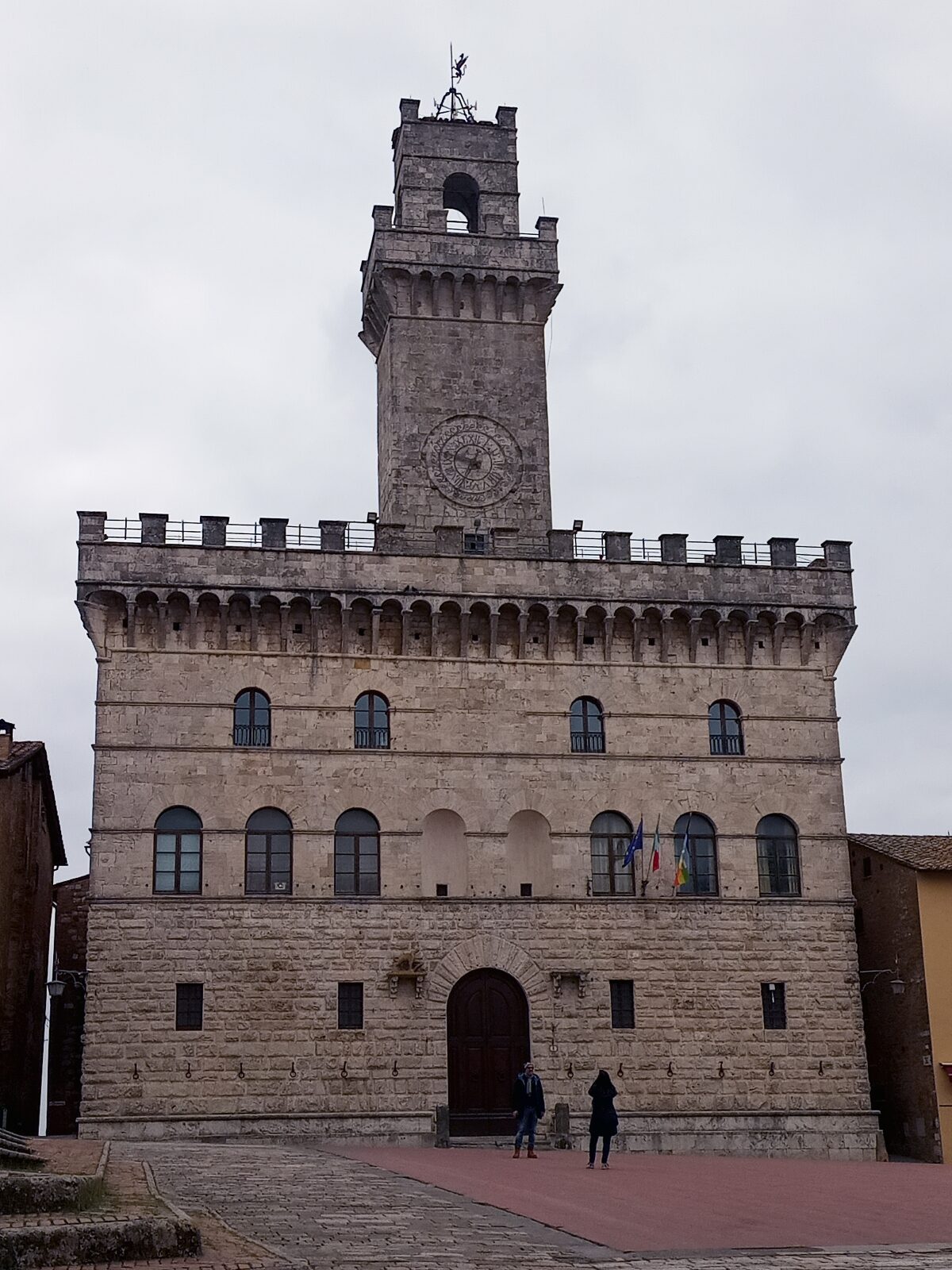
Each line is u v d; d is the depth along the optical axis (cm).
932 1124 6088
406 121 7256
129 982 5722
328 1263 2494
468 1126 5844
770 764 6444
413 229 7069
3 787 6081
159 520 6197
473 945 6000
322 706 6128
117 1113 5588
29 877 6738
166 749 5972
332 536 6309
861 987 6700
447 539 6397
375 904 5959
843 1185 4178
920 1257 2733
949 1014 6191
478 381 6988
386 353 7131
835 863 6381
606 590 6444
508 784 6197
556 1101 5878
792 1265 2620
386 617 6288
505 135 7362
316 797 6034
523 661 6338
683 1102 5975
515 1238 2867
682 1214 3297
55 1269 2288
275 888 5938
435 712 6212
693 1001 6094
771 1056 6088
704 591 6538
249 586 6119
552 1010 5984
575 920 6100
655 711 6406
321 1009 5812
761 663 6562
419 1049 5838
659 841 6253
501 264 7081
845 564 6725
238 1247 2555
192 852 5919
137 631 6075
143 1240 2405
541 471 6944
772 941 6222
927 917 6291
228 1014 5750
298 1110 5700
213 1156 4581
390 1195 3528
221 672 6091
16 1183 2583
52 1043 7194
